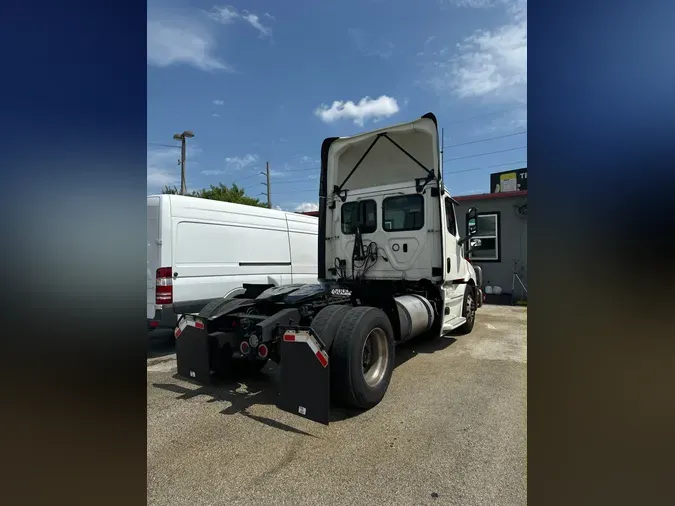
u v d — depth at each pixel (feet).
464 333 22.22
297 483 7.79
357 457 8.74
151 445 9.32
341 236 18.66
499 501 7.21
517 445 9.23
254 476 8.04
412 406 11.60
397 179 18.03
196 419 10.79
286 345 10.32
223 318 13.47
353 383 10.76
